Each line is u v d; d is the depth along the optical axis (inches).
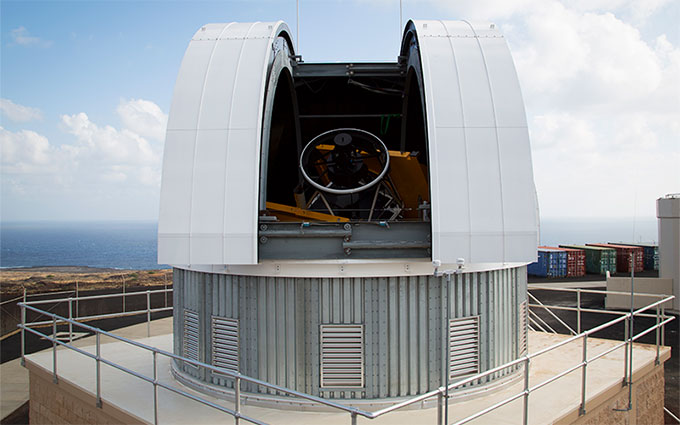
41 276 1366.9
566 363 346.9
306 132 540.7
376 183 374.3
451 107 273.9
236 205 257.4
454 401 265.7
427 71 284.7
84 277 1354.6
